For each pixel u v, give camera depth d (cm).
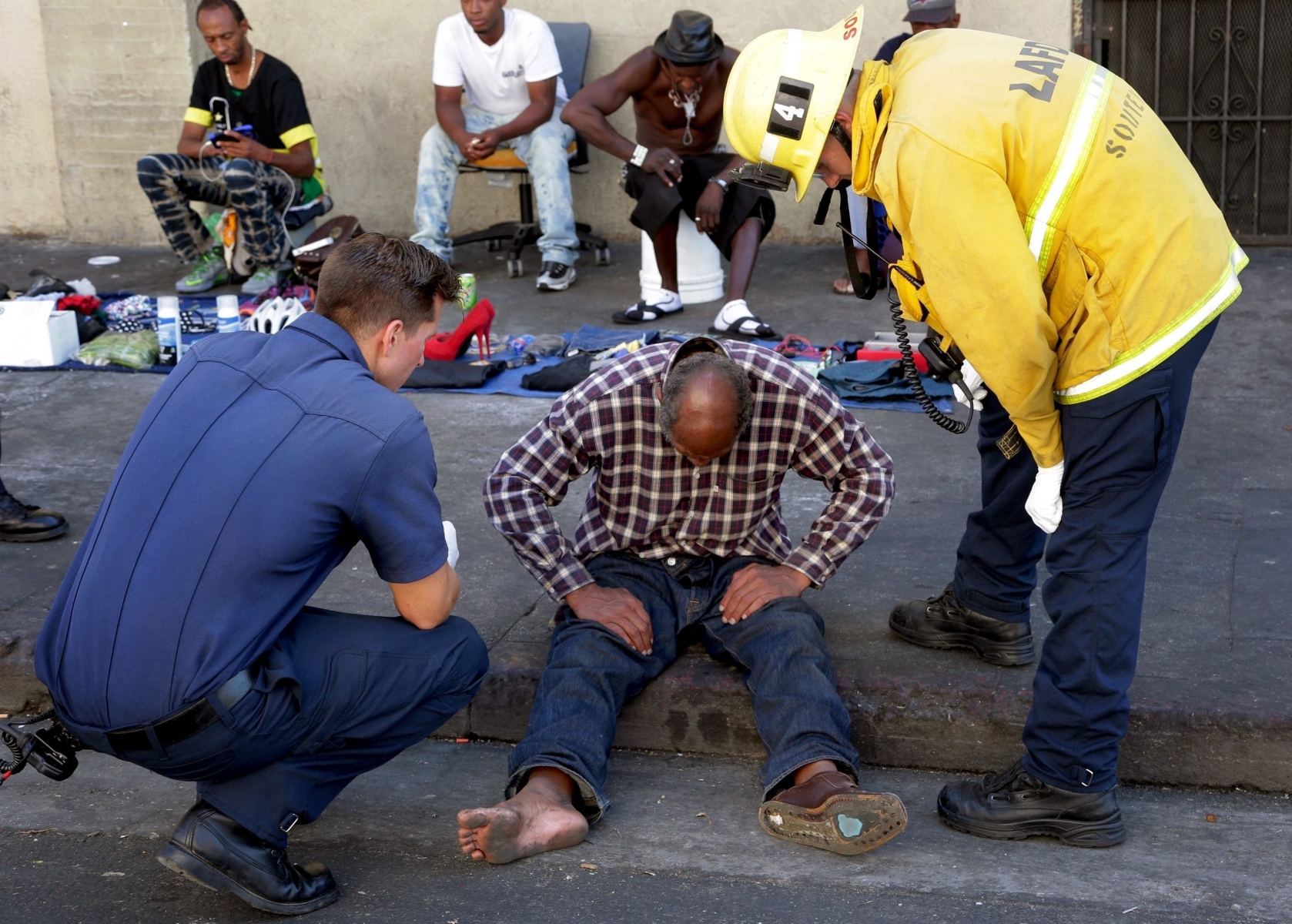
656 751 314
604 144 641
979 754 300
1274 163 739
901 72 251
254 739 235
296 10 836
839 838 255
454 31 720
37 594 365
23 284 754
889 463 303
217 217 744
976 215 230
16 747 244
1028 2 739
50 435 504
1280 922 235
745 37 785
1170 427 243
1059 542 255
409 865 262
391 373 257
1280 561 362
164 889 255
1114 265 235
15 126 866
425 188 739
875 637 329
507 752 316
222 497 232
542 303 694
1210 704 288
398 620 261
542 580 298
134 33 829
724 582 309
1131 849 264
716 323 623
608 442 293
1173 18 731
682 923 238
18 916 246
